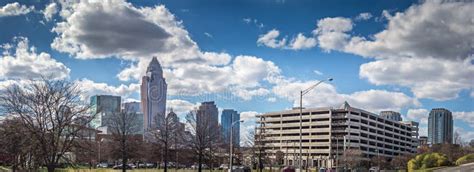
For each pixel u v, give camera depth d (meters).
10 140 48.19
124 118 92.12
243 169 83.81
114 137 75.31
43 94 48.34
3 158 63.19
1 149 50.16
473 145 157.50
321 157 166.38
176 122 84.94
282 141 167.88
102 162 115.31
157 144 80.69
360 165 133.88
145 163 110.62
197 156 78.62
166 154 77.44
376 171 112.69
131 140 77.12
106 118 84.31
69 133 48.91
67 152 52.34
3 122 49.06
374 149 185.38
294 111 169.88
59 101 48.91
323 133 169.50
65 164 55.78
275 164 124.00
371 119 184.75
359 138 173.88
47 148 47.53
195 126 84.31
